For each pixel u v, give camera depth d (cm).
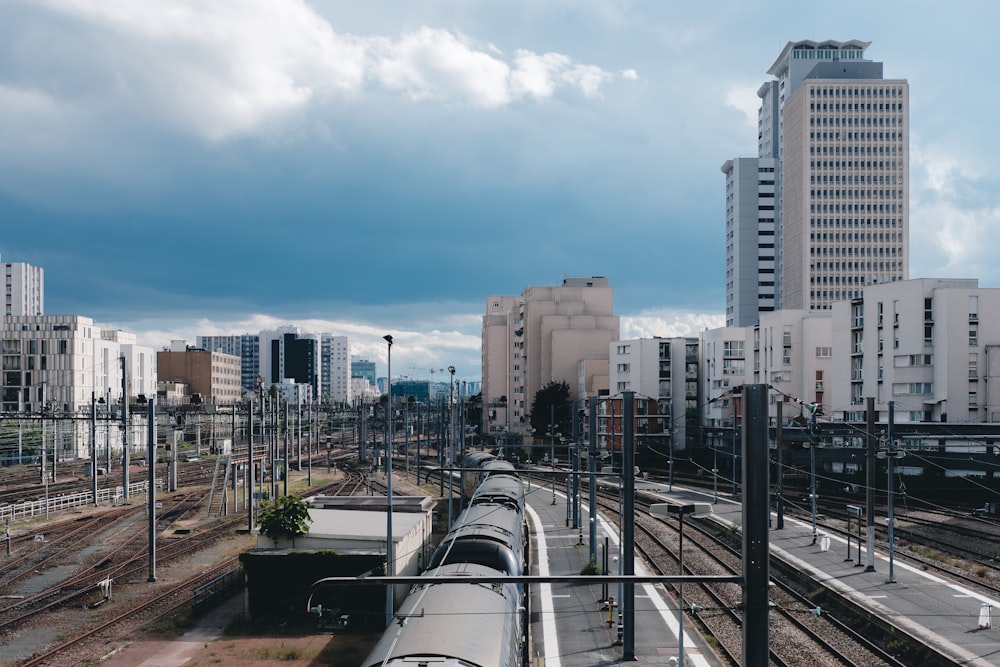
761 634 1204
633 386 11119
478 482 6250
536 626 2930
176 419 8106
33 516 5600
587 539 4856
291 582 3053
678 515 1870
